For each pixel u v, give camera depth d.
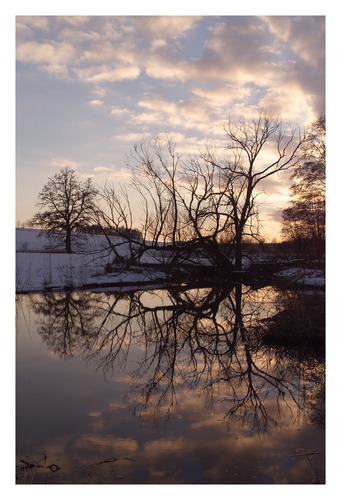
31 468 5.43
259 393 8.34
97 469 5.39
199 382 9.13
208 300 21.39
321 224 26.67
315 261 24.92
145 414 7.22
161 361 11.01
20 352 12.09
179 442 6.18
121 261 27.38
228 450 5.93
